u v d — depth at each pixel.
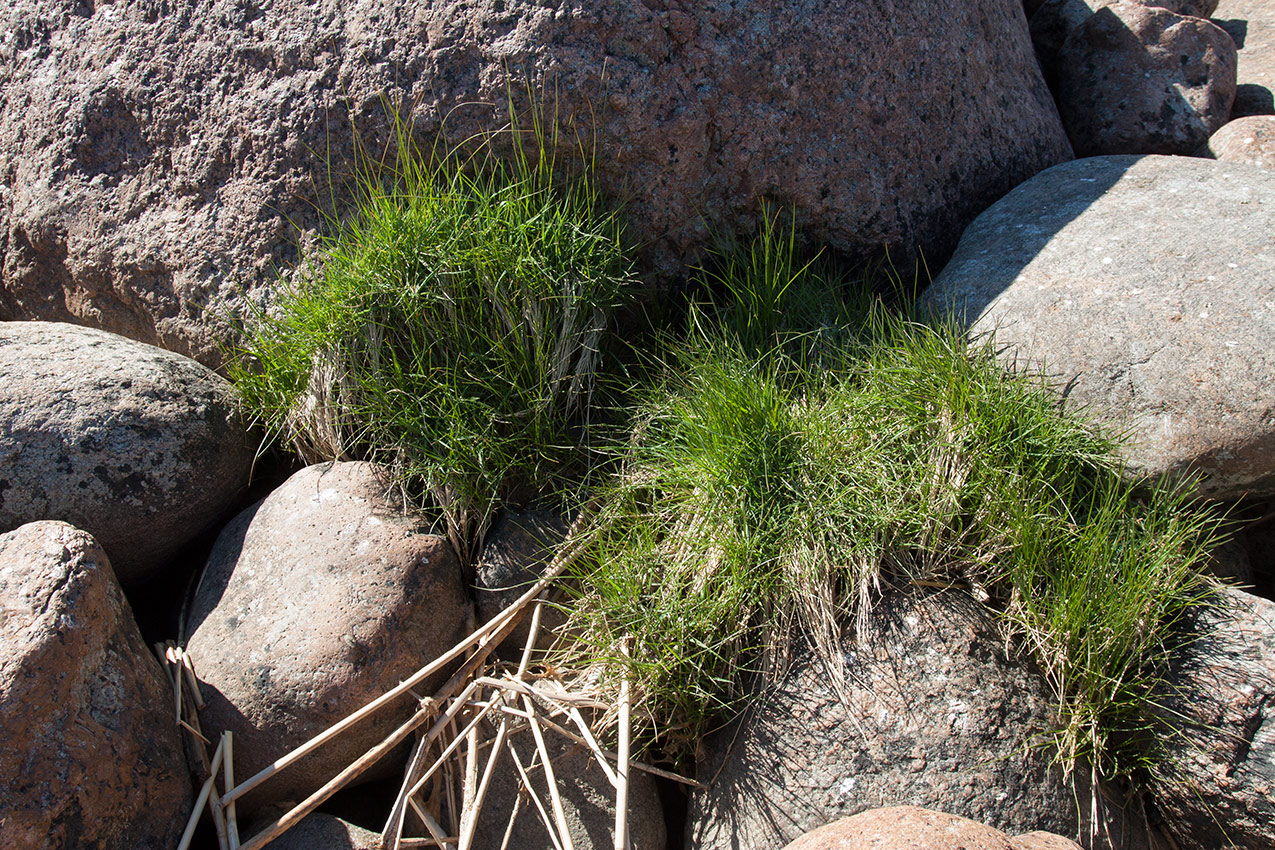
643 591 1.96
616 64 2.11
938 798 1.81
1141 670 1.88
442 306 2.07
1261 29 3.26
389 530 1.99
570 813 1.91
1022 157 2.49
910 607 1.91
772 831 1.84
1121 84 2.66
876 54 2.24
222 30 2.21
